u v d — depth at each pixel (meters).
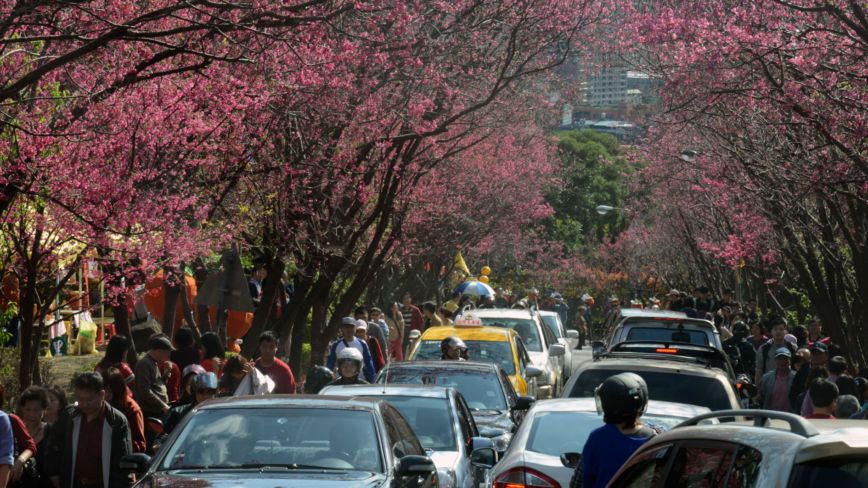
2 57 24.58
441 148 54.47
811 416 24.00
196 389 21.75
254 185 37.19
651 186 99.75
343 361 28.64
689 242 99.06
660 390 24.27
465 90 48.31
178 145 31.80
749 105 40.22
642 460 10.96
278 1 27.30
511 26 43.78
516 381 37.84
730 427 9.28
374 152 46.00
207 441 16.19
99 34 27.98
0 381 38.38
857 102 33.75
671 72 42.72
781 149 40.38
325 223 46.16
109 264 31.88
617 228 194.12
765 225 57.06
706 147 63.38
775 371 35.62
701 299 67.19
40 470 20.50
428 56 39.66
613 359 25.95
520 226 118.88
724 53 36.81
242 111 32.97
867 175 33.88
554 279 164.62
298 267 45.69
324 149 41.41
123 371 27.25
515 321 50.44
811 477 7.47
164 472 15.42
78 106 29.20
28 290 30.88
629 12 45.22
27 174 26.41
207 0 24.30
